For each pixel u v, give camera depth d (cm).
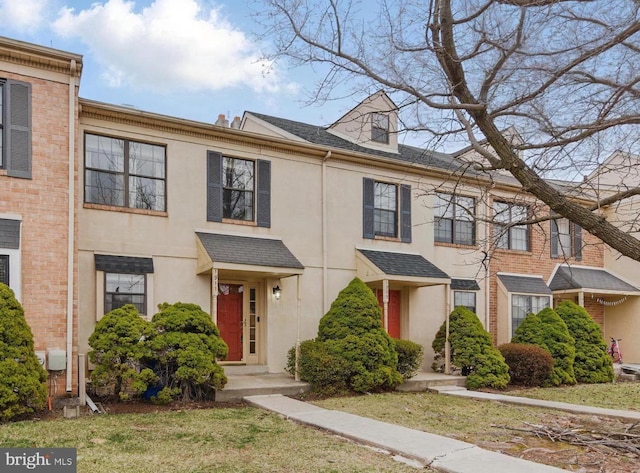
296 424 770
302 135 1350
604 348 1447
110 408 848
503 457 589
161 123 1074
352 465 560
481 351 1244
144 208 1062
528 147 693
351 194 1313
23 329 765
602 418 863
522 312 1518
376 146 1437
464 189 1460
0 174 818
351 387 1078
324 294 1241
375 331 1119
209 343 930
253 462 566
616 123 616
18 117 840
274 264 1090
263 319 1195
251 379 1082
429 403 991
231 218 1162
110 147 1036
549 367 1287
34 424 712
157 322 918
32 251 830
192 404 905
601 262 1791
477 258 1466
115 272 992
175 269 1075
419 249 1398
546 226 1630
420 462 579
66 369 841
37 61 858
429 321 1405
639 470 563
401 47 710
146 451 598
